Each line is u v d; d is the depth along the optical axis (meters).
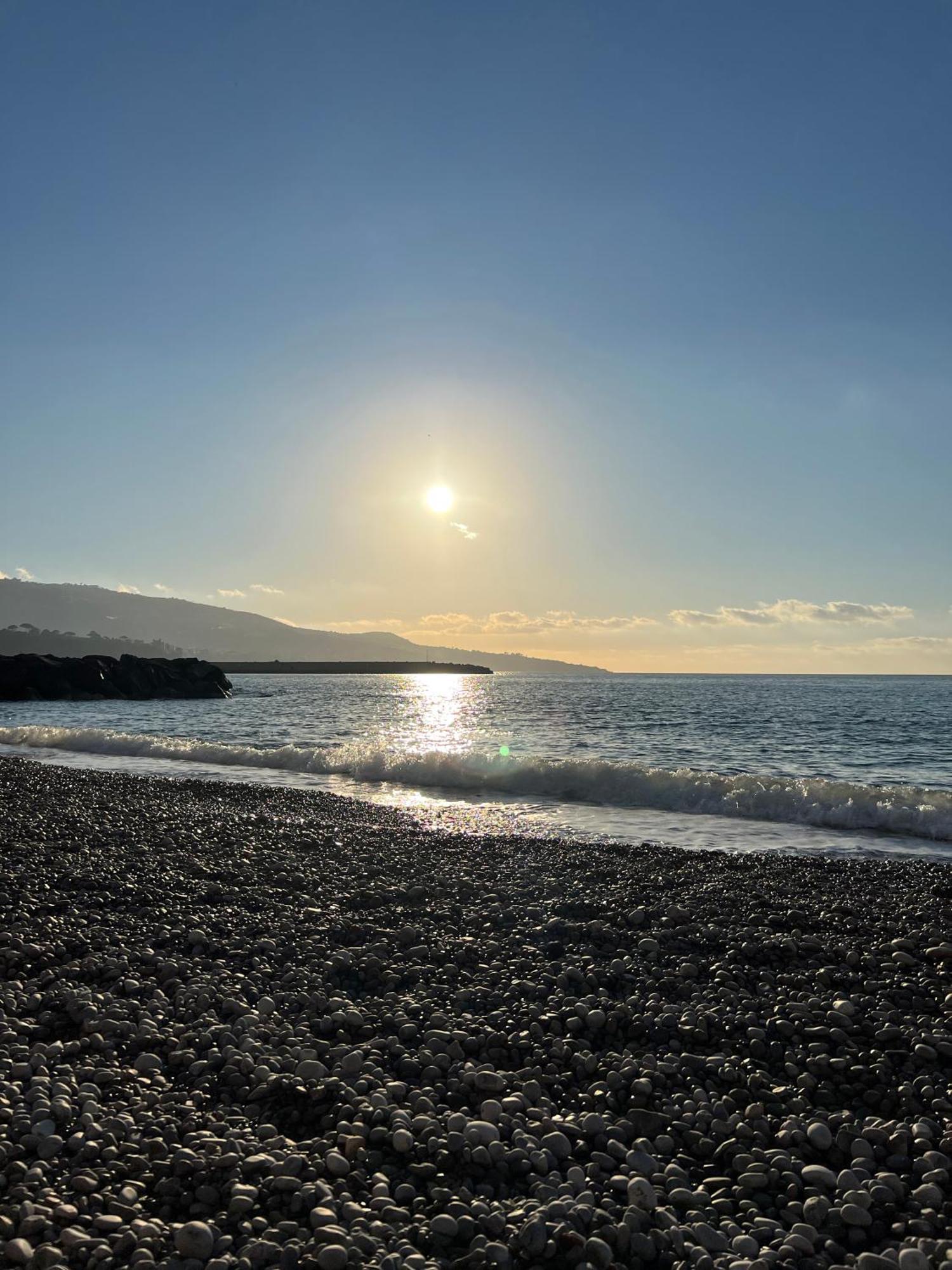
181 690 91.81
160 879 10.09
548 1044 5.91
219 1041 5.89
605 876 10.96
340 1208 4.06
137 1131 4.69
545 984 6.98
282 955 7.70
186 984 6.91
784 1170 4.52
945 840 14.91
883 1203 4.25
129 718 57.03
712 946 7.97
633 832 15.46
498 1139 4.69
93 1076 5.30
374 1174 4.35
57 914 8.68
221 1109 4.98
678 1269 3.76
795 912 8.98
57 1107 4.80
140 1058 5.55
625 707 70.19
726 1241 3.94
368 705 76.75
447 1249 3.84
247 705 77.62
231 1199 4.08
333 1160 4.39
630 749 32.94
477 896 9.89
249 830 13.58
